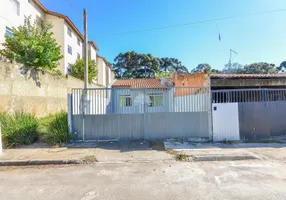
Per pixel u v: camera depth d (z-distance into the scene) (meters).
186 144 6.09
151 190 3.18
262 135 6.73
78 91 6.54
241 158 4.88
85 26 8.66
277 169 4.12
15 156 4.88
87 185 3.39
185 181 3.53
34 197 2.97
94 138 6.56
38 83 9.73
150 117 6.68
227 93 6.78
